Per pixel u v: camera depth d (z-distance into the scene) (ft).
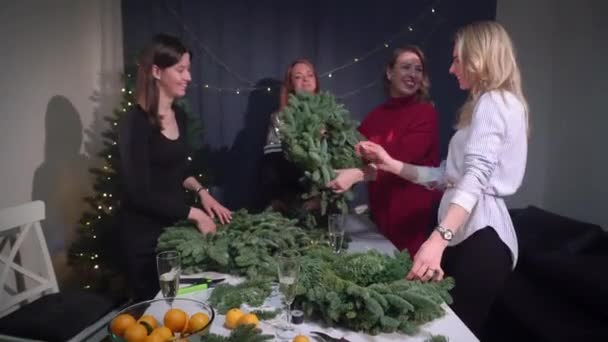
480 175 4.10
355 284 3.61
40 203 6.44
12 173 7.25
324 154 5.34
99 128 9.64
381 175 6.86
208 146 9.50
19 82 7.42
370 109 9.42
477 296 4.45
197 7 9.12
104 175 8.23
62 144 8.57
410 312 3.51
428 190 6.84
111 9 9.37
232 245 4.54
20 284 7.34
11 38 7.23
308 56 9.28
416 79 6.90
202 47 9.21
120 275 8.15
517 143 4.33
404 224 6.79
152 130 5.83
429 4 9.07
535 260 7.22
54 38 8.28
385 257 4.02
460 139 4.73
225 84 9.34
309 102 5.75
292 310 3.72
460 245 4.60
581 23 8.82
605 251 7.19
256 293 3.94
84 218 8.50
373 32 9.20
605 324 5.86
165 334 2.84
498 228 4.43
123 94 8.46
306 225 5.74
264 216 5.28
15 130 7.33
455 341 3.32
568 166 9.30
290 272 3.26
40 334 5.33
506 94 4.29
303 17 9.18
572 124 9.15
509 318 7.01
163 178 6.04
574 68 9.03
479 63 4.34
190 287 4.20
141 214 5.92
